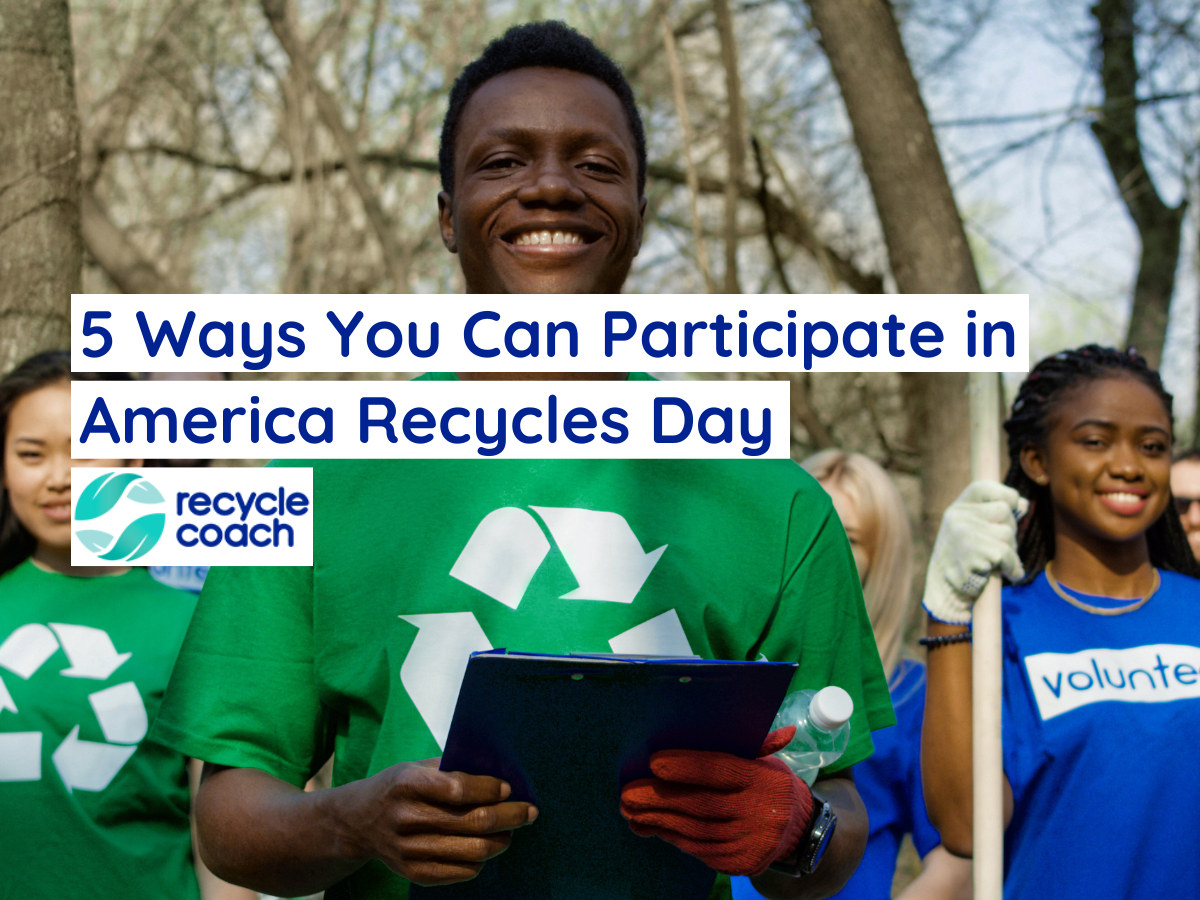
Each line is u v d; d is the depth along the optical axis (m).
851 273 8.05
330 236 7.16
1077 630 2.33
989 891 1.99
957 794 2.19
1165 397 2.38
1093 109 7.12
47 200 3.72
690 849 1.24
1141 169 8.03
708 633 1.44
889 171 5.12
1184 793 2.16
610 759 1.23
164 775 2.55
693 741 1.24
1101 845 2.15
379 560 1.42
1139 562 2.39
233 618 1.48
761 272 8.27
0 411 2.68
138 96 7.27
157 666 2.60
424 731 1.35
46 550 2.71
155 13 7.23
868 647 1.66
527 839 1.29
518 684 1.14
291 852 1.32
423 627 1.38
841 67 5.18
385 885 1.43
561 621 1.38
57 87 3.78
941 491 5.06
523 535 1.42
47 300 3.70
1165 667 2.26
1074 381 2.38
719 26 6.43
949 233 5.11
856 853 1.47
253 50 7.20
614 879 1.31
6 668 2.52
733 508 1.49
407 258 7.24
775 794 1.23
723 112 7.71
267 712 1.45
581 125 1.53
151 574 2.80
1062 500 2.37
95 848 2.44
